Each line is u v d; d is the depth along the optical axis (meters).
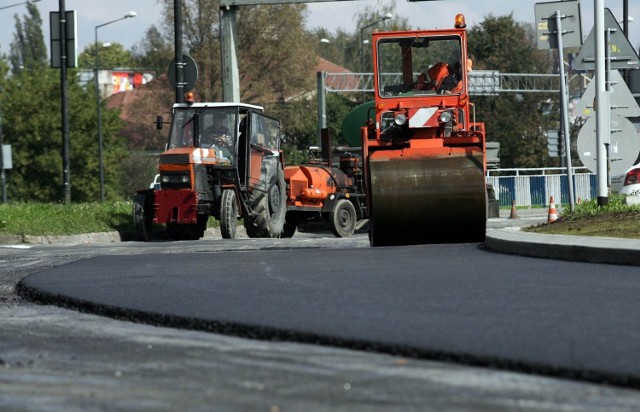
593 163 49.22
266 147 69.75
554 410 13.25
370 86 137.75
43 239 66.88
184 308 24.06
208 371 16.38
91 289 29.27
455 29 48.12
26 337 21.02
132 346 19.31
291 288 27.75
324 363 16.89
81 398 14.36
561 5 51.75
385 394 14.31
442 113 45.62
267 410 13.36
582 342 17.94
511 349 17.31
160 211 65.19
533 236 38.88
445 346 17.70
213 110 67.31
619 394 14.23
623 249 31.97
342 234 77.50
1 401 14.29
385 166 44.62
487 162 54.72
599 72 48.44
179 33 76.31
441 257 36.31
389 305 23.55
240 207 67.44
